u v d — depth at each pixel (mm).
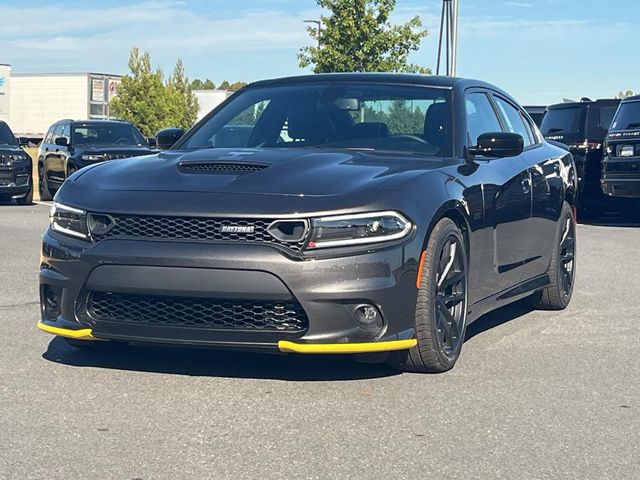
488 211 5777
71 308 4926
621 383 5125
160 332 4766
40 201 20875
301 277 4586
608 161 14508
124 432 4152
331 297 4602
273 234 4645
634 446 4086
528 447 4047
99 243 4828
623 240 12570
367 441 4078
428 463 3824
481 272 5750
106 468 3721
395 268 4746
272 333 4664
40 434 4117
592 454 3975
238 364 5324
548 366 5484
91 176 5293
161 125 60188
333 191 4789
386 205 4781
